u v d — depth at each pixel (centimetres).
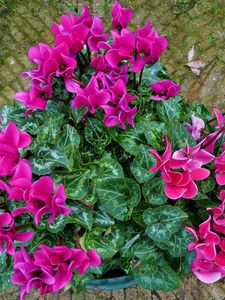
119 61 56
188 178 47
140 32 54
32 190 45
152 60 56
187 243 54
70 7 120
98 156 60
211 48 111
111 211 54
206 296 87
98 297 88
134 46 54
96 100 53
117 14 58
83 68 63
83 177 54
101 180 54
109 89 53
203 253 47
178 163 47
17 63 115
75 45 56
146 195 54
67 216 53
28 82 112
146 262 56
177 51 112
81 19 58
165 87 56
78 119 59
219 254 49
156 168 47
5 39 118
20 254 49
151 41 53
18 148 55
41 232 57
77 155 56
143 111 62
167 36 114
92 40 57
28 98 55
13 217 52
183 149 49
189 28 114
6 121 63
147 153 55
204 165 56
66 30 58
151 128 58
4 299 89
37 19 120
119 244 56
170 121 57
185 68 109
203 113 65
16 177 47
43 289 48
